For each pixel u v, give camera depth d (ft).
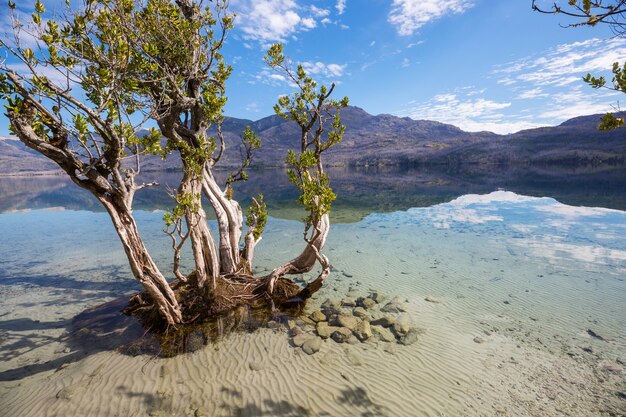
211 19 33.01
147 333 28.22
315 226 32.24
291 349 25.64
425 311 32.30
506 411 19.22
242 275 36.42
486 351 25.40
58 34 20.01
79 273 46.55
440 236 63.62
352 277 42.37
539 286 37.86
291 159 32.37
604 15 13.28
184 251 57.26
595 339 26.73
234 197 136.26
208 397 20.38
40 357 25.30
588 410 19.15
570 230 63.62
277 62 32.24
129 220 25.45
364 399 20.29
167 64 29.96
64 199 156.46
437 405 19.79
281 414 18.97
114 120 21.74
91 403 19.92
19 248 62.85
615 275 40.32
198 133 32.81
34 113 20.30
